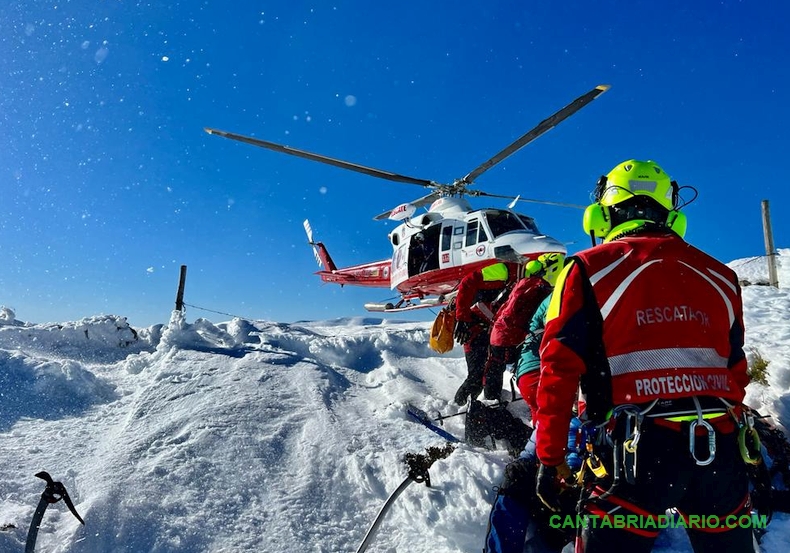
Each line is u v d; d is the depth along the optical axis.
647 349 1.96
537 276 4.44
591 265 2.06
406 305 10.53
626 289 2.02
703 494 1.95
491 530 2.84
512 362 4.43
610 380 1.98
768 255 10.32
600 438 2.02
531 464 2.93
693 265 2.11
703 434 1.90
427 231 9.91
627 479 1.86
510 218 9.36
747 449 1.98
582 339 2.01
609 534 1.96
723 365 2.02
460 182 10.26
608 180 2.42
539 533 2.89
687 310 2.01
